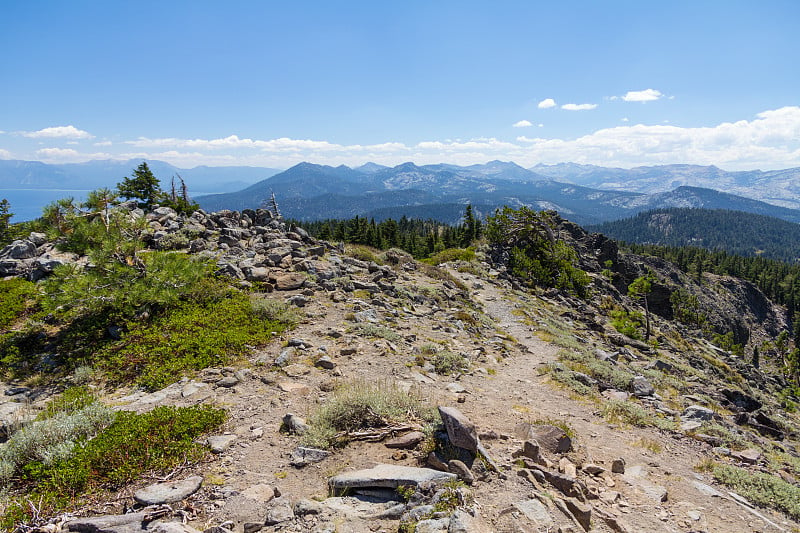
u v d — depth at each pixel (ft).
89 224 56.49
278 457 25.36
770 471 35.24
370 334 52.01
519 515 20.18
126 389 37.68
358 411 29.43
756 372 212.43
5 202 182.50
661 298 281.54
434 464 23.88
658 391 60.08
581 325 127.44
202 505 20.21
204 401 33.58
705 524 24.12
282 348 46.26
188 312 53.93
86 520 18.16
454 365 48.34
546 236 257.34
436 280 110.11
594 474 28.22
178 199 143.54
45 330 51.72
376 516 19.67
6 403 35.14
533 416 37.19
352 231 369.50
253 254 81.05
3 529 18.22
